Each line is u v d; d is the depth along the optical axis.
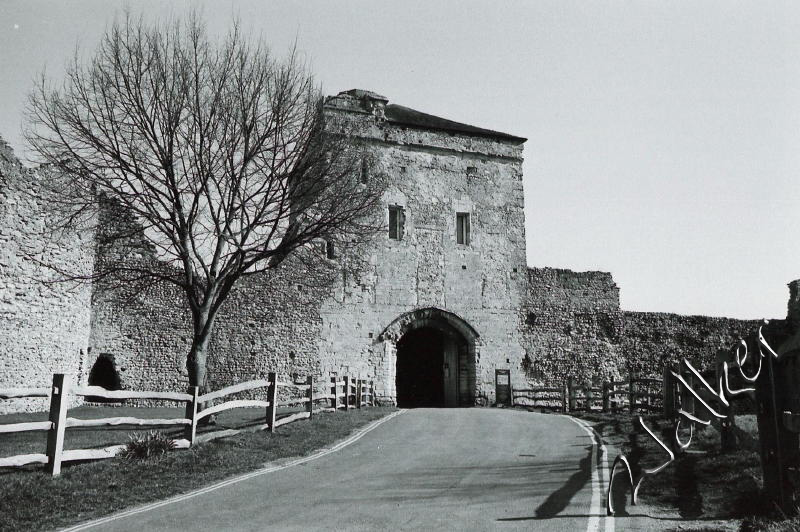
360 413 20.94
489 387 30.16
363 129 29.80
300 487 10.15
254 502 9.14
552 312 31.81
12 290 18.42
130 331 25.14
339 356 28.02
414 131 31.02
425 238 30.36
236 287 26.97
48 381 20.12
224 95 16.38
